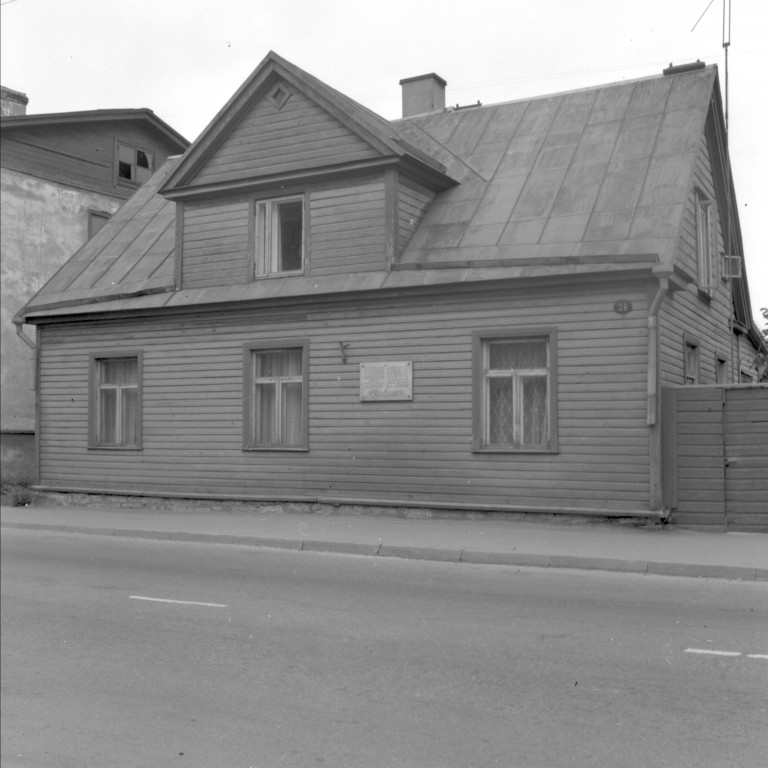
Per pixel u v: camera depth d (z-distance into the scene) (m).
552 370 15.72
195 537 15.64
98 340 20.69
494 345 16.47
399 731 6.01
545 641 8.23
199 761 5.64
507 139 19.42
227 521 17.20
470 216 17.64
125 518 18.03
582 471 15.50
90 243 23.22
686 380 17.06
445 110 21.44
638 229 15.66
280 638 8.54
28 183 28.30
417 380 16.89
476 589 10.95
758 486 14.70
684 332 16.92
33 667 7.75
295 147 18.34
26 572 12.53
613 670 7.23
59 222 29.14
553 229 16.42
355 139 17.66
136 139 31.95
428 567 12.70
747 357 24.89
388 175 17.36
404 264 17.08
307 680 7.19
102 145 30.64
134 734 6.14
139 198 24.44
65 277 22.09
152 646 8.34
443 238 17.38
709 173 19.11
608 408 15.32
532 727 5.99
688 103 17.92
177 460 19.48
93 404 20.72
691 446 15.03
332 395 17.73
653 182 16.48
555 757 5.47
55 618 9.55
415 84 22.92
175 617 9.52
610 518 15.31
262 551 14.41
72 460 20.95
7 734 6.20
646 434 15.06
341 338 17.67
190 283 19.56
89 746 5.95
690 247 17.47
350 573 12.22
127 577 12.05
